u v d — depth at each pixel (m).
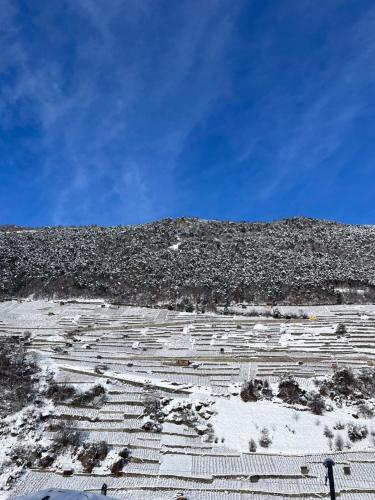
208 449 51.47
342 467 47.41
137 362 71.94
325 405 58.66
